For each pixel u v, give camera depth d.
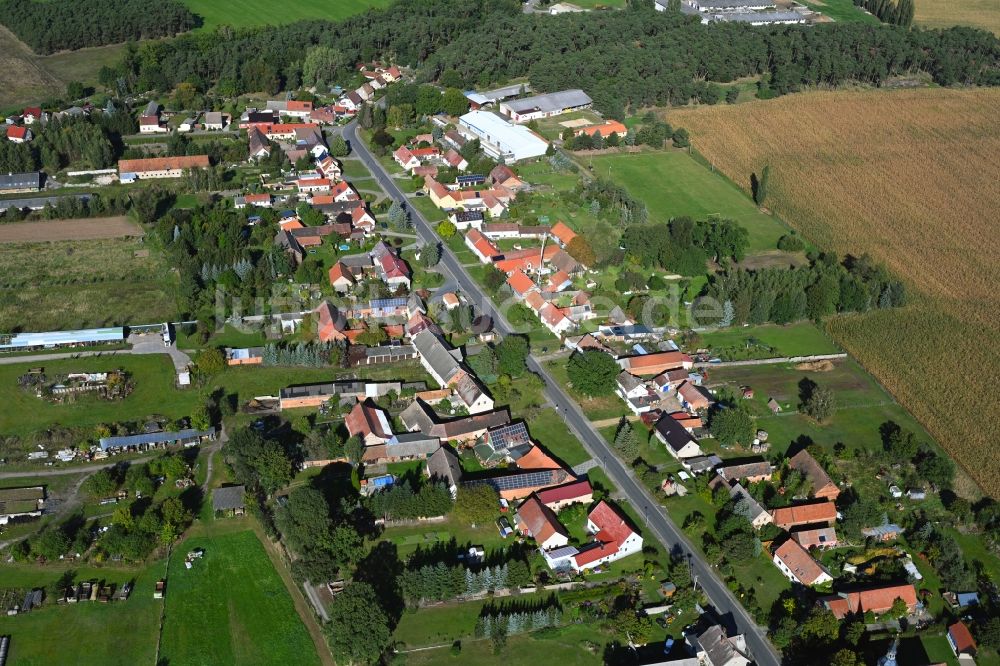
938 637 142.50
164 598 141.12
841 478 174.50
